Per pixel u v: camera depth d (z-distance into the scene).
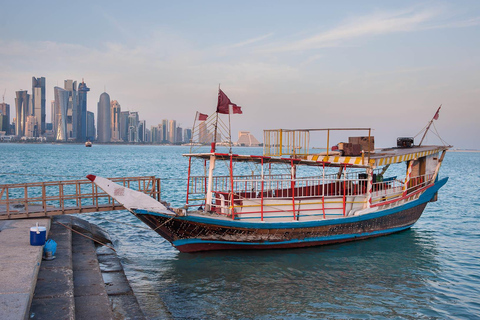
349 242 19.69
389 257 17.33
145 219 16.02
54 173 63.12
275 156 18.25
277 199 17.97
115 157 133.38
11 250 11.31
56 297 9.12
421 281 14.34
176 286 13.55
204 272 15.01
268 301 12.46
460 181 59.22
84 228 18.23
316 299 12.66
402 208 21.05
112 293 11.43
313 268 15.70
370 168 19.31
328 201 18.77
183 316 11.26
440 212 29.73
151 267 15.48
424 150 21.59
